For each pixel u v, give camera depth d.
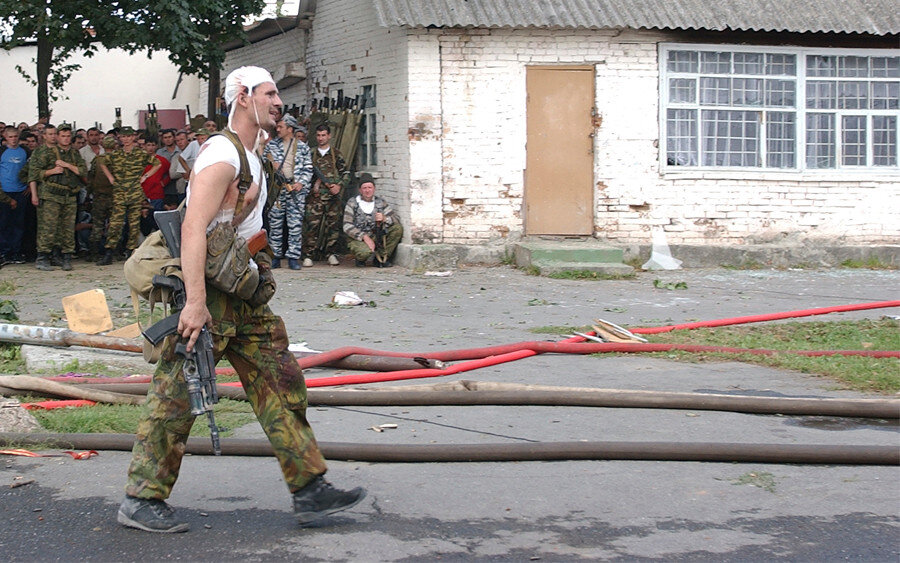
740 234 15.16
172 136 15.30
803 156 15.30
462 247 14.31
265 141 4.29
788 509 4.61
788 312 10.12
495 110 14.43
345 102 16.44
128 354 7.74
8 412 5.64
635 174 14.84
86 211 15.38
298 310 10.56
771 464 5.22
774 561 4.04
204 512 4.51
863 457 5.19
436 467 5.14
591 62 14.61
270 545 4.14
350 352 7.43
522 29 14.37
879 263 15.15
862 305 10.55
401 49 14.45
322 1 17.52
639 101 14.75
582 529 4.35
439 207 14.40
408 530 4.32
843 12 14.99
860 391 6.85
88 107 25.77
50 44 16.45
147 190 14.84
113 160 13.95
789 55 15.21
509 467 5.14
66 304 8.16
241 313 4.14
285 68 18.47
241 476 5.00
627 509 4.59
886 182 15.48
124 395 6.25
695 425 5.95
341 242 15.50
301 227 14.09
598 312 10.61
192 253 3.92
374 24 15.43
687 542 4.22
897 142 15.62
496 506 4.61
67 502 4.62
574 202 14.77
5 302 9.12
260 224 4.27
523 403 6.33
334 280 12.98
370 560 4.00
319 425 5.91
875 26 14.78
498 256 14.45
